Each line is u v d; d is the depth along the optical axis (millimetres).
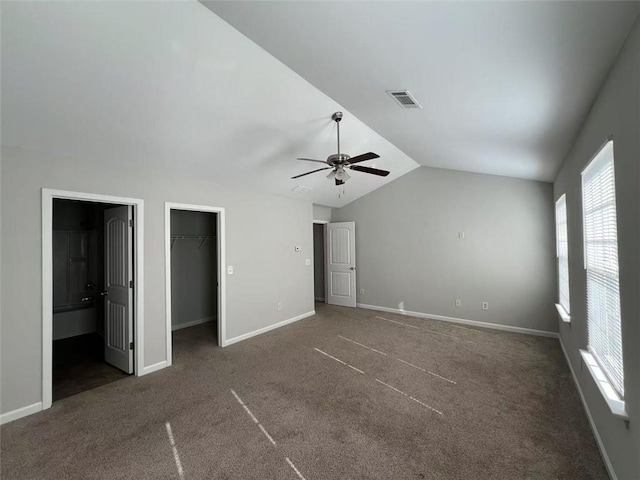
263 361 3662
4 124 2256
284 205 5246
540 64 1573
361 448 2105
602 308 2039
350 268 6527
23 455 2055
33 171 2594
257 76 2375
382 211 6133
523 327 4723
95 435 2262
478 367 3441
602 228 2002
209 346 4188
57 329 4648
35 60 1829
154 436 2248
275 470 1912
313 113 3018
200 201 3920
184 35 1881
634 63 1271
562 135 2543
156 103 2418
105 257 3674
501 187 4902
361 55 1854
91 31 1724
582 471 1879
